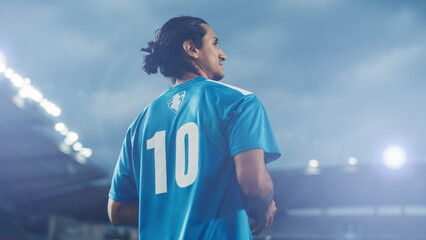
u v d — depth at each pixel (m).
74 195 31.33
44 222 29.61
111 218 1.51
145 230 1.28
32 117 19.91
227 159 1.20
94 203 32.69
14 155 21.44
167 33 1.44
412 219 40.66
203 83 1.31
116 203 1.48
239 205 1.19
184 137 1.26
